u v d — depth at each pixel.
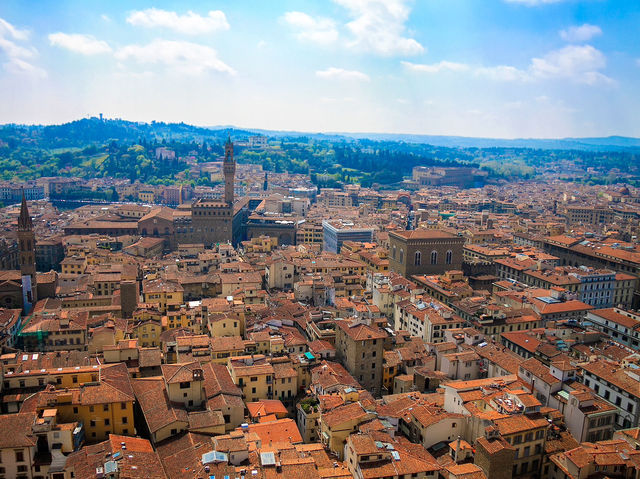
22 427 113.50
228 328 191.38
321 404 137.62
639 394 137.25
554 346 177.50
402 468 114.50
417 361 176.12
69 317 194.50
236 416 135.00
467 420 132.62
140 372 158.25
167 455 119.69
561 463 121.56
